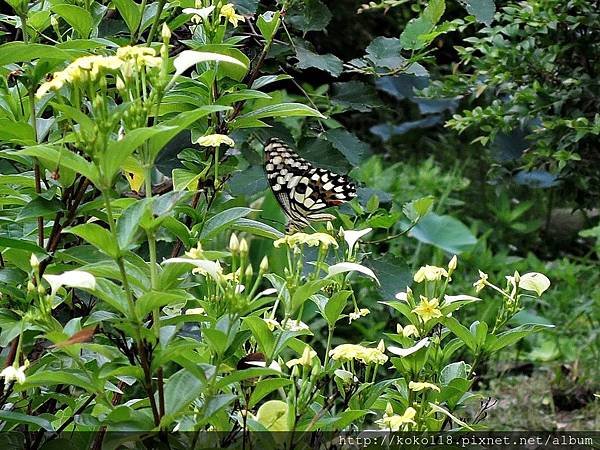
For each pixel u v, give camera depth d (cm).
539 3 434
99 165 195
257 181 391
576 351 672
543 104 439
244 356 242
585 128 417
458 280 743
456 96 484
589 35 445
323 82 616
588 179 470
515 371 668
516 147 565
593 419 583
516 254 894
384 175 867
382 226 353
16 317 229
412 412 232
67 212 239
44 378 209
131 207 203
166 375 477
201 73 284
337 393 236
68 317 295
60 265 243
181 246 306
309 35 594
